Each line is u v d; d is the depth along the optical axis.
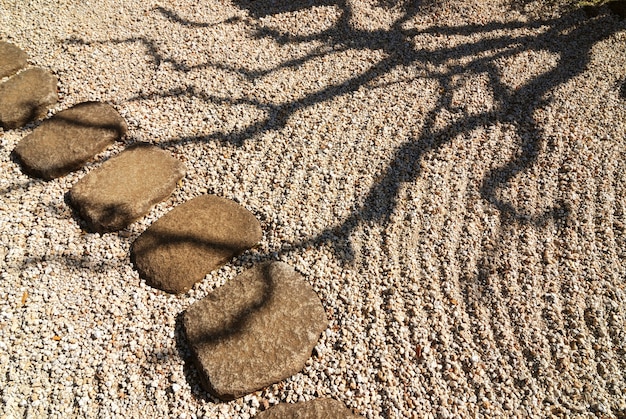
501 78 2.41
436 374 1.73
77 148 2.16
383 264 1.94
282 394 1.71
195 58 2.52
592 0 2.62
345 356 1.77
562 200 2.04
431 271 1.91
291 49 2.57
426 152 2.21
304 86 2.43
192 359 1.77
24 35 2.60
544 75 2.40
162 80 2.44
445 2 2.72
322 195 2.10
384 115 2.32
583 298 1.83
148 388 1.72
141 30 2.63
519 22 2.61
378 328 1.81
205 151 2.23
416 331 1.80
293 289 1.84
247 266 1.95
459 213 2.04
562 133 2.21
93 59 2.51
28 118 2.29
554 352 1.74
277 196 2.11
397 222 2.03
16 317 1.82
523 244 1.96
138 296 1.88
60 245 1.98
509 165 2.15
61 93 2.39
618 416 1.64
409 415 1.67
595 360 1.73
